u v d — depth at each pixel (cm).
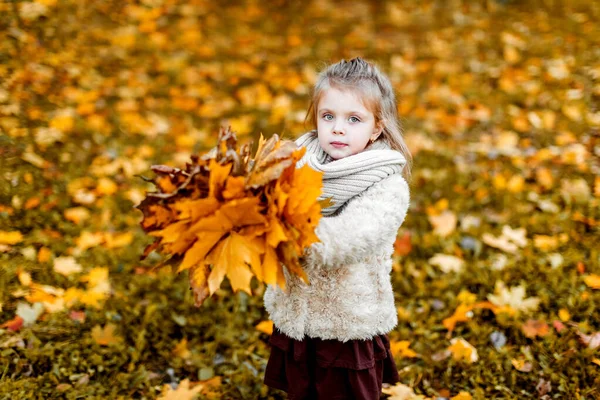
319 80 221
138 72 555
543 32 649
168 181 179
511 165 441
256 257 174
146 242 360
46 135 425
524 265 339
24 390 254
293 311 211
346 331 209
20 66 501
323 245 191
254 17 716
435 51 625
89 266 335
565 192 396
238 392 269
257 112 516
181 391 258
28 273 321
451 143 471
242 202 171
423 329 303
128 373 274
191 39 634
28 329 284
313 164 209
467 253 356
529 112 507
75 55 549
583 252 349
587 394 260
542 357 279
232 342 296
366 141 214
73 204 383
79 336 289
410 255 359
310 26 698
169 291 326
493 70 574
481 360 282
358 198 204
